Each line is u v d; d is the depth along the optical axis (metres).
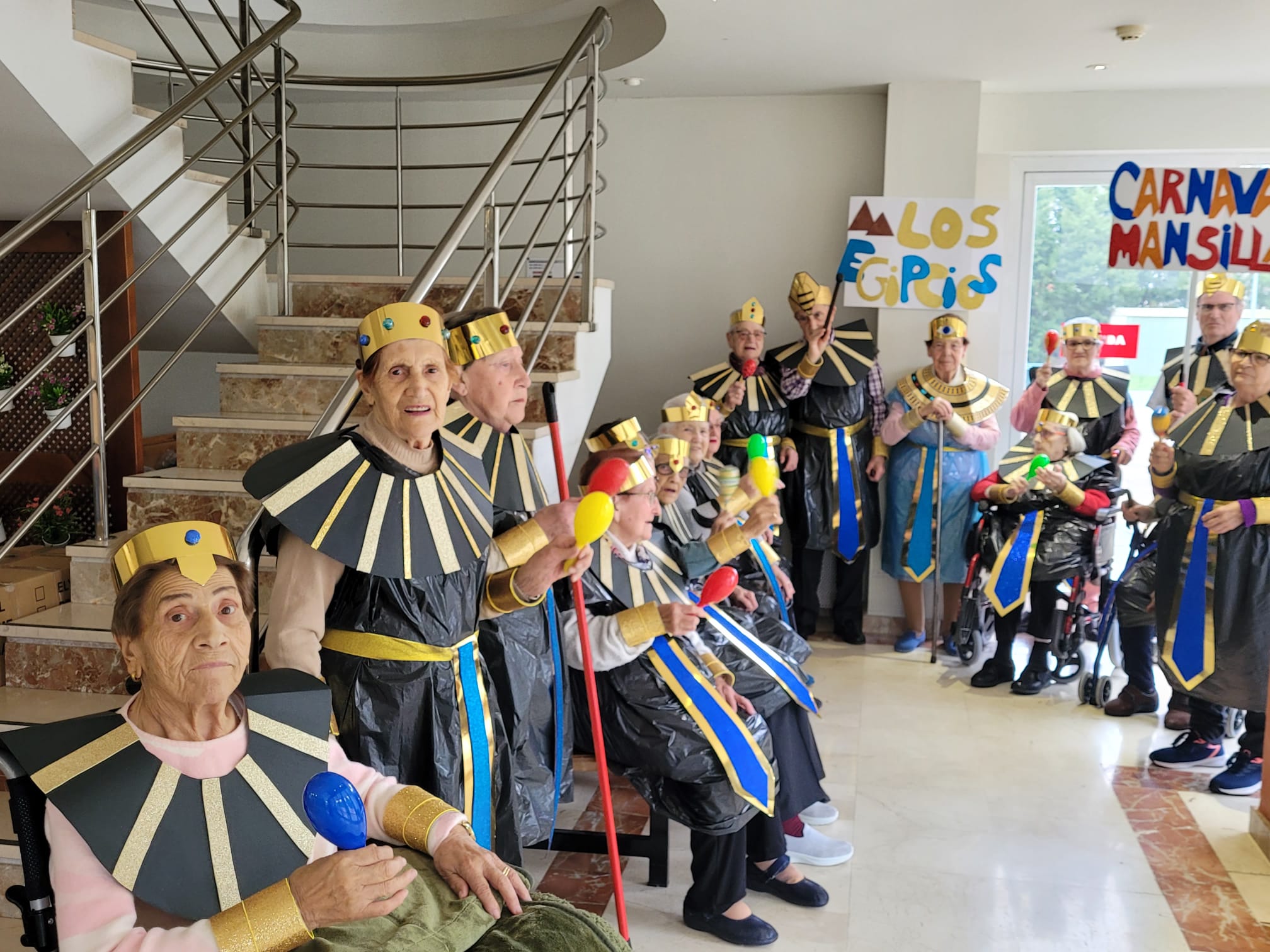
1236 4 3.79
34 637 2.73
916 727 4.15
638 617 2.45
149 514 3.09
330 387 3.49
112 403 3.54
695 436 3.44
